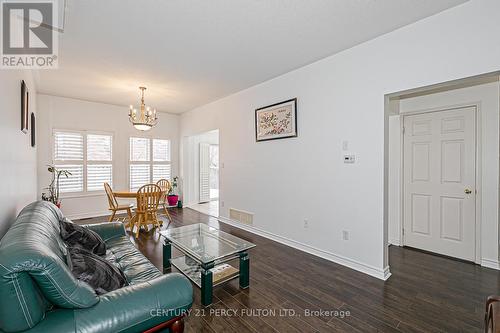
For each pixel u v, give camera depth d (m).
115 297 1.10
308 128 3.18
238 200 4.44
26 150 2.63
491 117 2.73
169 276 1.31
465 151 2.93
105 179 5.32
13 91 1.89
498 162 2.66
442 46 2.05
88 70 3.34
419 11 2.05
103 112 5.28
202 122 5.52
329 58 2.92
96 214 5.18
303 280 2.42
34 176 3.67
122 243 2.41
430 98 3.19
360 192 2.63
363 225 2.61
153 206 4.30
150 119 4.38
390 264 2.81
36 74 3.48
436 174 3.16
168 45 2.64
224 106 4.78
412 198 3.37
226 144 4.74
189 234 2.80
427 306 1.97
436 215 3.16
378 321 1.79
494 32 1.81
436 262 2.86
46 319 0.95
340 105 2.81
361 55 2.61
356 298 2.09
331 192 2.91
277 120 3.59
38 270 0.92
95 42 2.56
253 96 4.08
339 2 1.94
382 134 2.44
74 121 4.93
